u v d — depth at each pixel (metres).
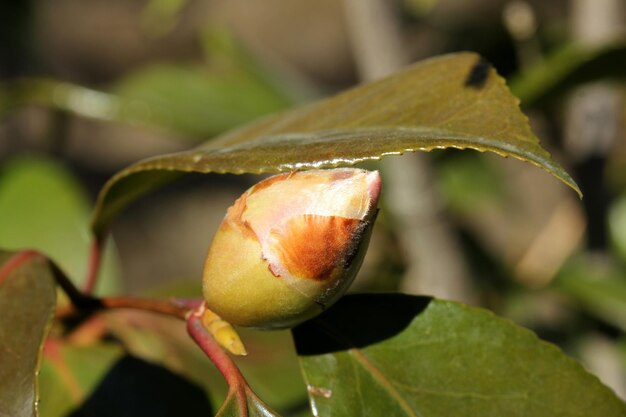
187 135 0.38
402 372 0.24
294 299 0.22
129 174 0.25
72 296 0.25
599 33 0.36
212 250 0.23
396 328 0.24
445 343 0.24
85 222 0.33
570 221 0.39
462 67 0.24
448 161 0.39
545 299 0.39
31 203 0.33
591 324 0.37
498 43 0.40
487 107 0.23
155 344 0.27
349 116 0.25
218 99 0.39
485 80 0.24
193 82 0.39
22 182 0.33
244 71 0.40
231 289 0.23
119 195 0.26
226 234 0.23
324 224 0.22
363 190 0.22
